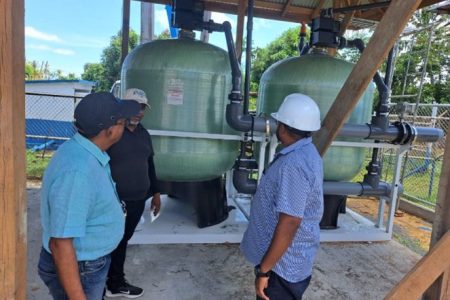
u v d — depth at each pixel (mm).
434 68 15453
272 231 1589
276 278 1597
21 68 1100
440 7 4613
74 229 1162
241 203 4406
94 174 1249
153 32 5848
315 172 1521
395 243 3754
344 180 3820
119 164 2156
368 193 3727
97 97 1267
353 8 3410
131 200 2244
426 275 1396
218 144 3389
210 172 3453
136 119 2180
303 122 1541
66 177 1172
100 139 1291
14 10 1036
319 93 3396
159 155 3258
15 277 1121
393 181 3719
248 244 1727
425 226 4594
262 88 3844
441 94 15500
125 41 4469
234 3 5199
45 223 1240
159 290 2574
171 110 3172
